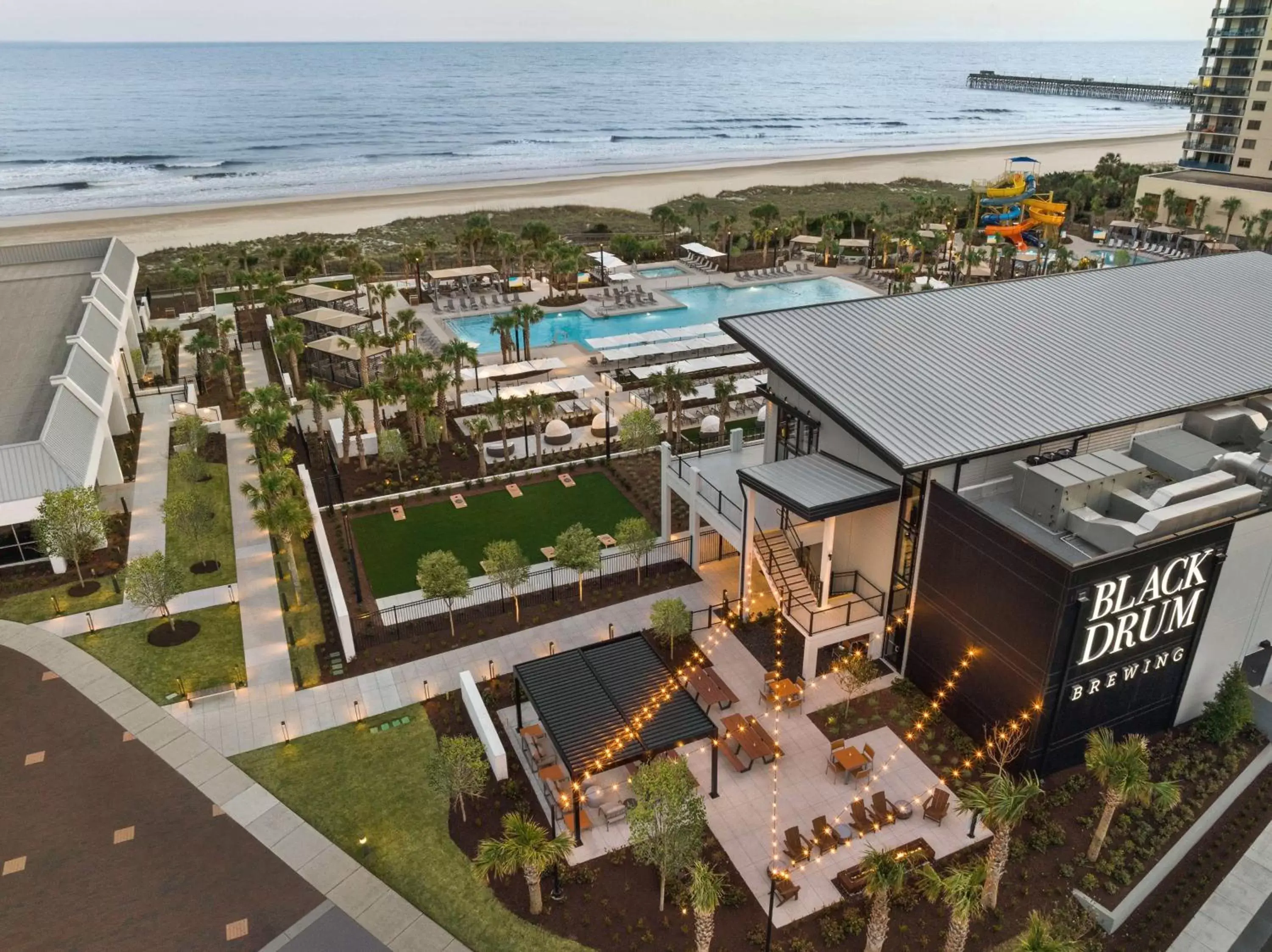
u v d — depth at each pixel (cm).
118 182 18012
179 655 3622
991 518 2803
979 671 2998
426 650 3606
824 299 9088
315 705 3325
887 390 3306
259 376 6881
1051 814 2784
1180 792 2798
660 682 3002
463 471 5194
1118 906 2450
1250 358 3678
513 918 2475
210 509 4794
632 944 2394
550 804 2816
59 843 2739
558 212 14025
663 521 4338
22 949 2395
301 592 4044
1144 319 3950
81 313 6119
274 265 9800
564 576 4094
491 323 8369
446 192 16262
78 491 4019
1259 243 10156
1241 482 3062
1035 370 3478
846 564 3588
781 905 2483
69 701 3366
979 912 2439
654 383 5438
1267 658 3266
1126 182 13425
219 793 2927
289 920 2478
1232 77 11862
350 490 4984
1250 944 2392
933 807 2739
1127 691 2931
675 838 2336
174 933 2441
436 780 2655
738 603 3862
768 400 3800
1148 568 2706
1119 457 3111
